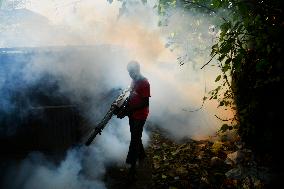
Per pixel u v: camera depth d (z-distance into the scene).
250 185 4.30
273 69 3.82
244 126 4.63
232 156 5.20
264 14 3.37
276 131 4.25
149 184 4.81
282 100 4.10
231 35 3.34
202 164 5.29
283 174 4.20
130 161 4.88
